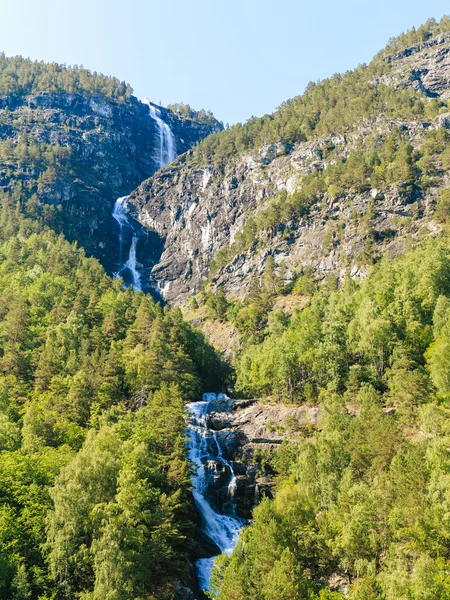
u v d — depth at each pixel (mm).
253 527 61250
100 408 95938
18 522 60312
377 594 48531
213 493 89000
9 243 190375
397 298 114938
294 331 125312
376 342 104188
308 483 66250
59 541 56938
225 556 61250
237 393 124938
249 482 90500
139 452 71125
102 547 54844
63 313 132375
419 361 100938
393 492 58219
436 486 55406
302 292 190250
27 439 75938
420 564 48250
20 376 106500
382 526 57562
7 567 53938
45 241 199875
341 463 67125
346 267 190500
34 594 55469
